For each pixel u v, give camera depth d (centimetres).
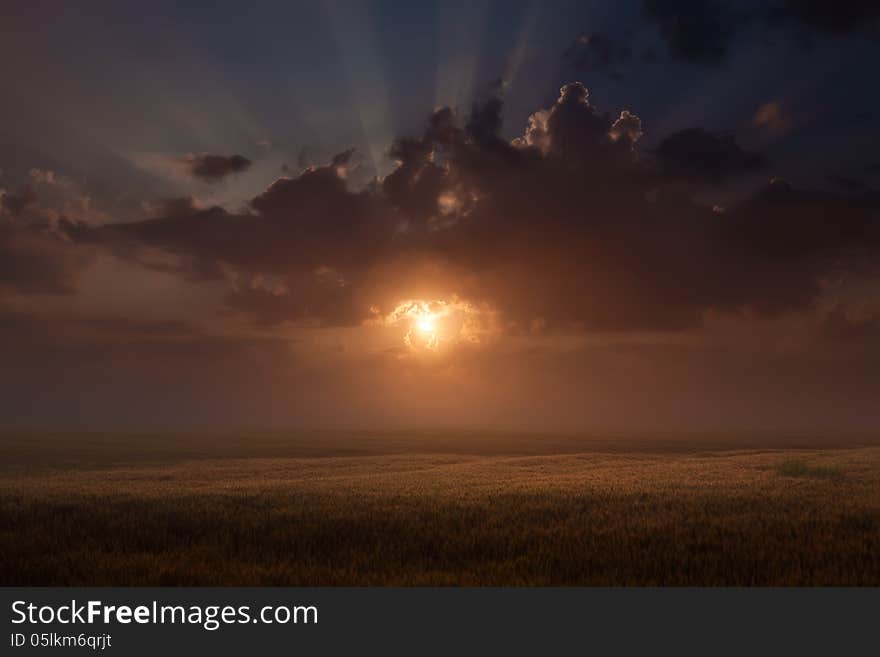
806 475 3133
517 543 1423
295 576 1190
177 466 5569
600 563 1251
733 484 2630
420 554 1365
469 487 2638
